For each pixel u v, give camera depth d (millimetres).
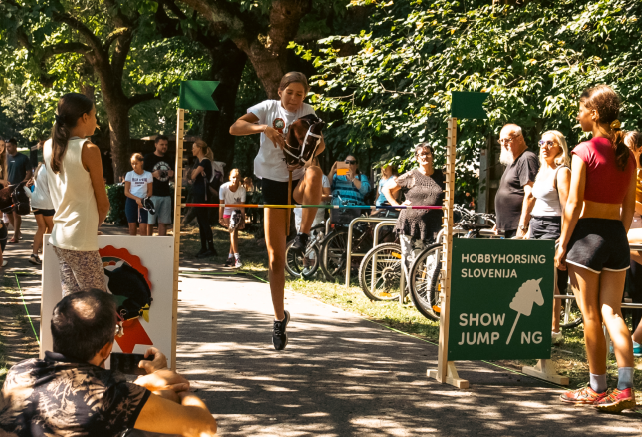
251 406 4027
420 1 9312
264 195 5039
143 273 4320
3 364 4711
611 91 4238
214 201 13055
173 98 22406
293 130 4766
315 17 12844
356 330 6379
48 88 24688
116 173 21766
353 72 9703
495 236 7375
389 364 5125
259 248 13469
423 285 7180
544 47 8070
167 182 11133
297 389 4398
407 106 9594
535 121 8406
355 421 3812
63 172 4039
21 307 6812
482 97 4609
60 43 19312
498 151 10500
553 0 9000
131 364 4320
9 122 58312
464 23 8930
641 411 4117
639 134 5578
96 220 4137
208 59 21797
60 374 2068
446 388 4527
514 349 4746
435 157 9273
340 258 9875
